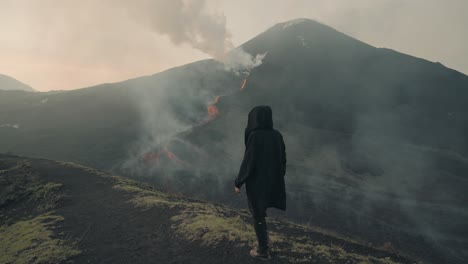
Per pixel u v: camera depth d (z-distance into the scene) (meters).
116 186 10.70
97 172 13.97
